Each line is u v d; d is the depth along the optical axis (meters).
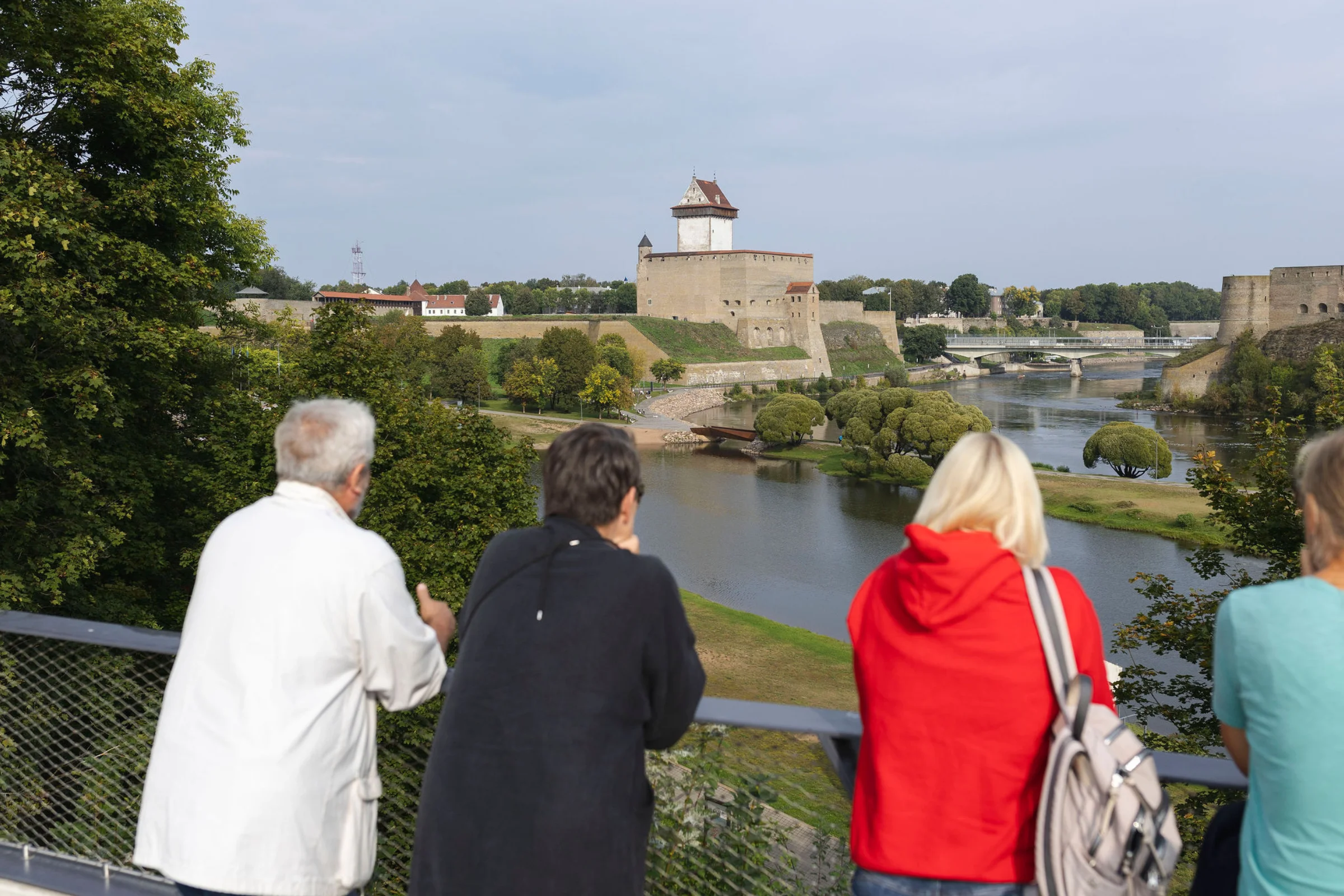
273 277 159.38
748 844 3.61
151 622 19.14
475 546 22.86
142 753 4.49
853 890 2.86
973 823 2.62
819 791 3.53
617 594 2.87
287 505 3.36
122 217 20.44
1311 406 112.06
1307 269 133.88
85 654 4.51
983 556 2.63
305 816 3.02
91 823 4.55
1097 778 2.43
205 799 2.97
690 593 45.47
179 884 2.98
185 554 20.55
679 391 138.12
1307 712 2.30
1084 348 181.12
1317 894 2.26
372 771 3.33
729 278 171.50
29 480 17.73
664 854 3.77
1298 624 2.38
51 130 20.62
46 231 16.27
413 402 25.86
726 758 3.65
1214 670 2.66
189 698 3.12
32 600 16.61
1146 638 15.76
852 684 31.78
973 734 2.60
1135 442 72.31
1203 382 129.38
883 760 2.74
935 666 2.63
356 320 24.47
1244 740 2.59
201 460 23.39
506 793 2.74
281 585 3.12
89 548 17.08
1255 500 15.59
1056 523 58.66
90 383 16.97
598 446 3.15
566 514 3.13
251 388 24.88
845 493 71.06
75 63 19.08
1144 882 2.41
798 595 46.06
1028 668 2.58
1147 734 15.27
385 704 3.30
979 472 2.80
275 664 3.05
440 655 3.36
